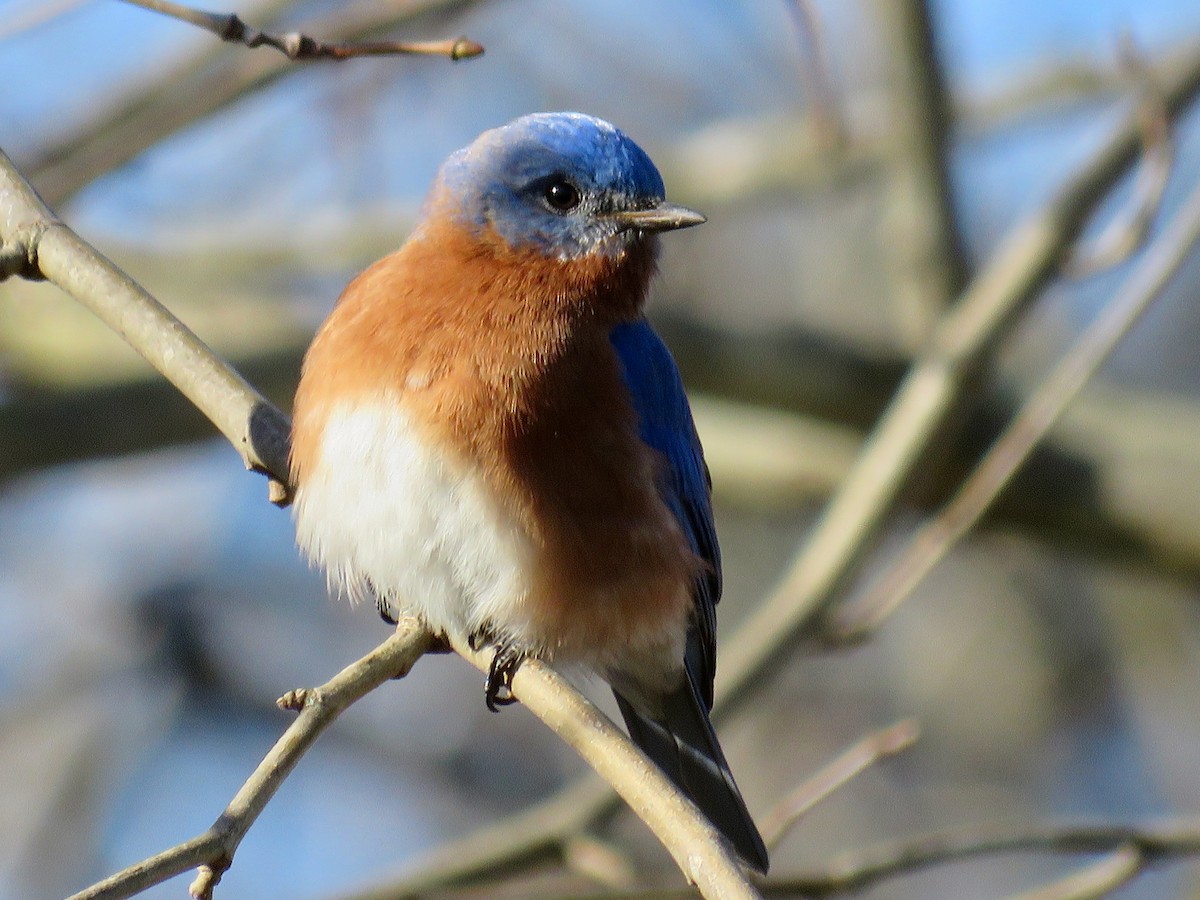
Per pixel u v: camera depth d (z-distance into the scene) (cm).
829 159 1388
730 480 1479
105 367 1365
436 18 1241
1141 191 1099
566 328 845
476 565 808
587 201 869
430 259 867
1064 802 1641
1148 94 1126
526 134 881
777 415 1468
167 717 1642
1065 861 1591
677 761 927
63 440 1330
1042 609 1738
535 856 980
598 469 831
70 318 1394
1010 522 1452
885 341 1473
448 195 884
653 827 654
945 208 1358
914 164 1352
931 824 1614
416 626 802
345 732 1678
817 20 1308
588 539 827
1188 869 1462
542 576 813
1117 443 1457
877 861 888
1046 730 1688
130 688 1652
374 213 1482
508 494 809
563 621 829
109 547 1722
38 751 1602
